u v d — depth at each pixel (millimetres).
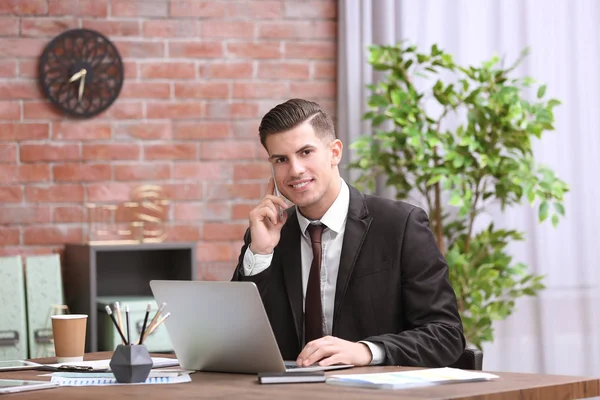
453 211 4250
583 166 4023
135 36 4328
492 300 4145
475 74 4266
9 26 4145
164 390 1692
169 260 4316
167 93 4371
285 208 2363
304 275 2422
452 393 1540
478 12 4273
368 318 2334
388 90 4020
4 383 1797
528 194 3662
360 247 2369
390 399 1490
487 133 3840
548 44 4098
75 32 4211
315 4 4578
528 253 4156
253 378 1853
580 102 4031
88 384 1798
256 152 4492
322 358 1978
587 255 4016
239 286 1836
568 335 4066
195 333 1972
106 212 4262
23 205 4160
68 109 4203
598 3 3994
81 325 2277
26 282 3928
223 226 4441
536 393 1619
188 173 4398
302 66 4562
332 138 2326
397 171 4145
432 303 2281
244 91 4480
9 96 4145
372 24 4512
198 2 4418
